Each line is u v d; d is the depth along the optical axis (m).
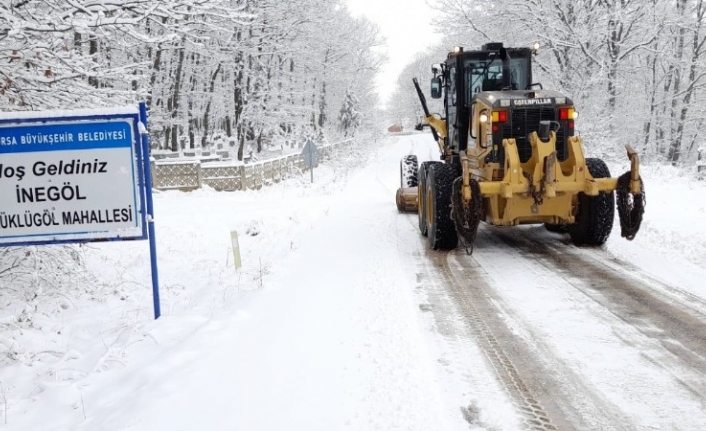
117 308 6.98
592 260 7.25
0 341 5.64
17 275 7.06
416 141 52.53
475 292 6.06
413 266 7.23
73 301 7.13
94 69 6.85
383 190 17.56
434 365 4.27
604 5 18.77
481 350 4.54
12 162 5.36
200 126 40.25
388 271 7.00
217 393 3.88
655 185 14.27
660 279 6.30
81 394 4.40
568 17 18.95
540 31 19.22
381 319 5.26
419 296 5.96
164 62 27.42
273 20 22.84
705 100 27.81
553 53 20.25
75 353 5.44
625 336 4.75
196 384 4.02
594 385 3.92
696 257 7.16
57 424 4.00
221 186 18.48
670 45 24.88
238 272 7.64
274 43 23.86
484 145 7.98
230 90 31.27
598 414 3.55
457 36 21.38
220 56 23.73
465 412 3.60
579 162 7.11
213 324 5.32
